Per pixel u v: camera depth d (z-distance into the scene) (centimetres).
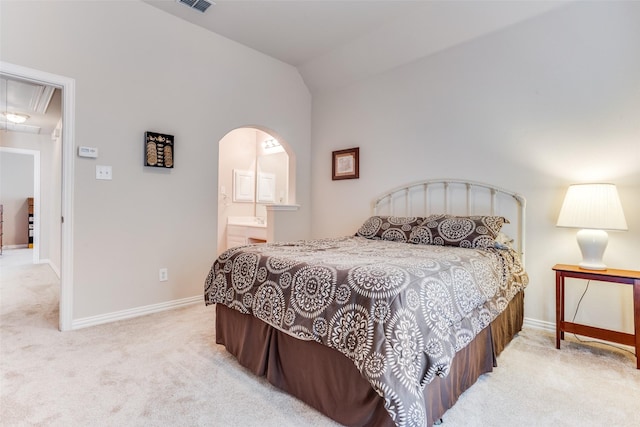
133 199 283
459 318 157
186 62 313
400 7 288
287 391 171
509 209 278
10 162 736
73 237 253
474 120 297
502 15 271
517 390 173
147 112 289
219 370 193
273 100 393
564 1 245
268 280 180
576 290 249
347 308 140
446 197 316
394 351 120
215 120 337
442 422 147
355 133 393
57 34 243
